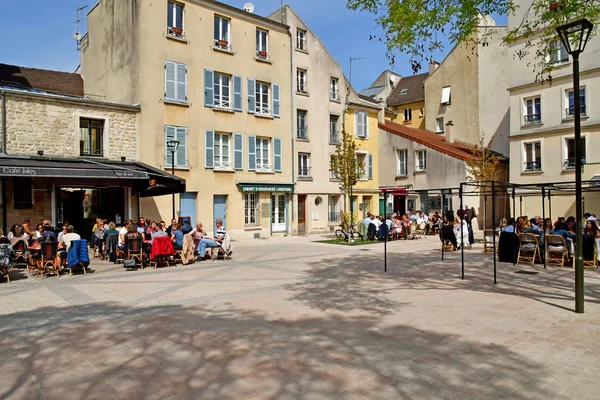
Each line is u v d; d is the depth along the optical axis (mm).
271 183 24109
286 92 25406
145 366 4883
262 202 23828
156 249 12539
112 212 18141
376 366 4809
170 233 15461
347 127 29141
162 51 20016
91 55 23344
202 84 21375
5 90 15492
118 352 5359
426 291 8891
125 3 20281
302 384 4355
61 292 9195
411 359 5008
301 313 7203
